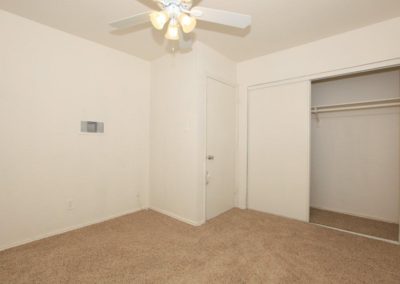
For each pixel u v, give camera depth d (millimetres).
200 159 2600
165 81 2947
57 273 1657
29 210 2123
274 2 1825
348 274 1662
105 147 2711
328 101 3154
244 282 1575
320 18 2072
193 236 2293
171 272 1686
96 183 2635
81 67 2469
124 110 2900
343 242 2166
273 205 2963
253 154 3143
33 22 2123
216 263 1806
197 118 2557
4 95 1960
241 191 3217
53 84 2258
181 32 1778
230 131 3123
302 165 2707
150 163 3205
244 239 2230
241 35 2406
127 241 2174
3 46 1951
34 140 2143
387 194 2723
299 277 1628
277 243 2146
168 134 2908
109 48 2725
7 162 1989
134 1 1827
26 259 1834
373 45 2193
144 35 2416
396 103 2520
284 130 2844
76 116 2438
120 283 1558
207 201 2754
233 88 3172
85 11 1971
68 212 2400
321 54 2504
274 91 2916
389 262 1817
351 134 2969
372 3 1843
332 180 3129
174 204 2840
